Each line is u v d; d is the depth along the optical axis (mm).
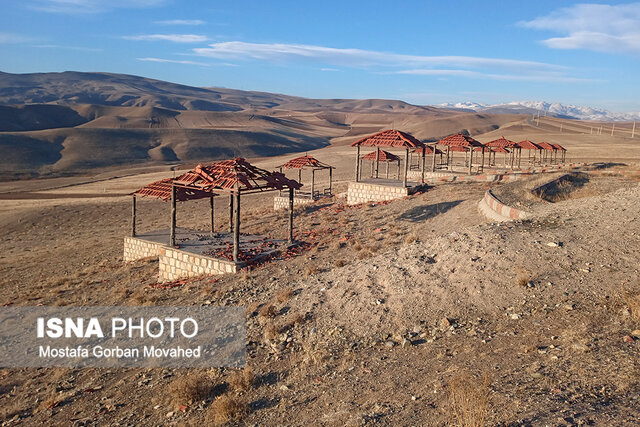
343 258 17969
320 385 8617
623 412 5543
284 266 18312
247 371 9383
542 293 10570
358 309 11688
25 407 10469
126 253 28484
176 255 21250
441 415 6332
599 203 16469
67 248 37094
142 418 8766
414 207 26797
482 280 11625
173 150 168375
